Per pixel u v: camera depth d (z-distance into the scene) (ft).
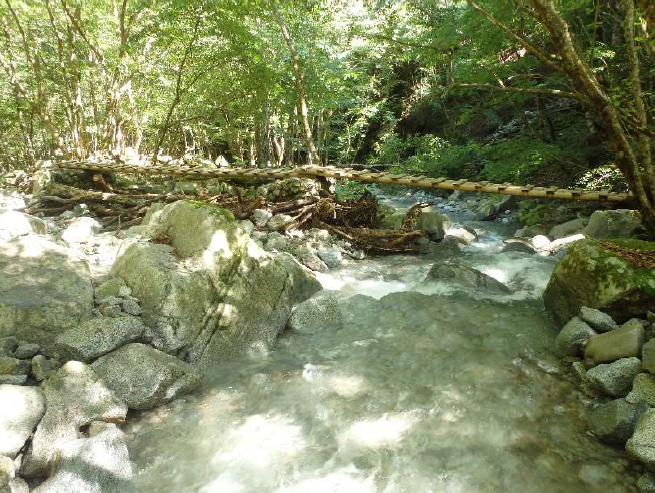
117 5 34.01
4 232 14.66
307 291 15.37
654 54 12.52
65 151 36.81
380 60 52.70
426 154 47.62
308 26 36.42
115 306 10.53
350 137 56.75
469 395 9.74
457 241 24.56
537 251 22.40
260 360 11.59
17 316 9.48
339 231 22.25
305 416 9.19
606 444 8.16
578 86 14.38
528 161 29.81
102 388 8.61
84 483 6.96
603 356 9.65
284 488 7.32
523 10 13.08
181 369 9.91
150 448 8.32
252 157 54.08
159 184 29.37
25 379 8.46
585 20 24.67
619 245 12.32
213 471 7.73
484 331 12.73
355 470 7.68
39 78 36.11
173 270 11.37
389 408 9.38
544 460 7.79
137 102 47.06
